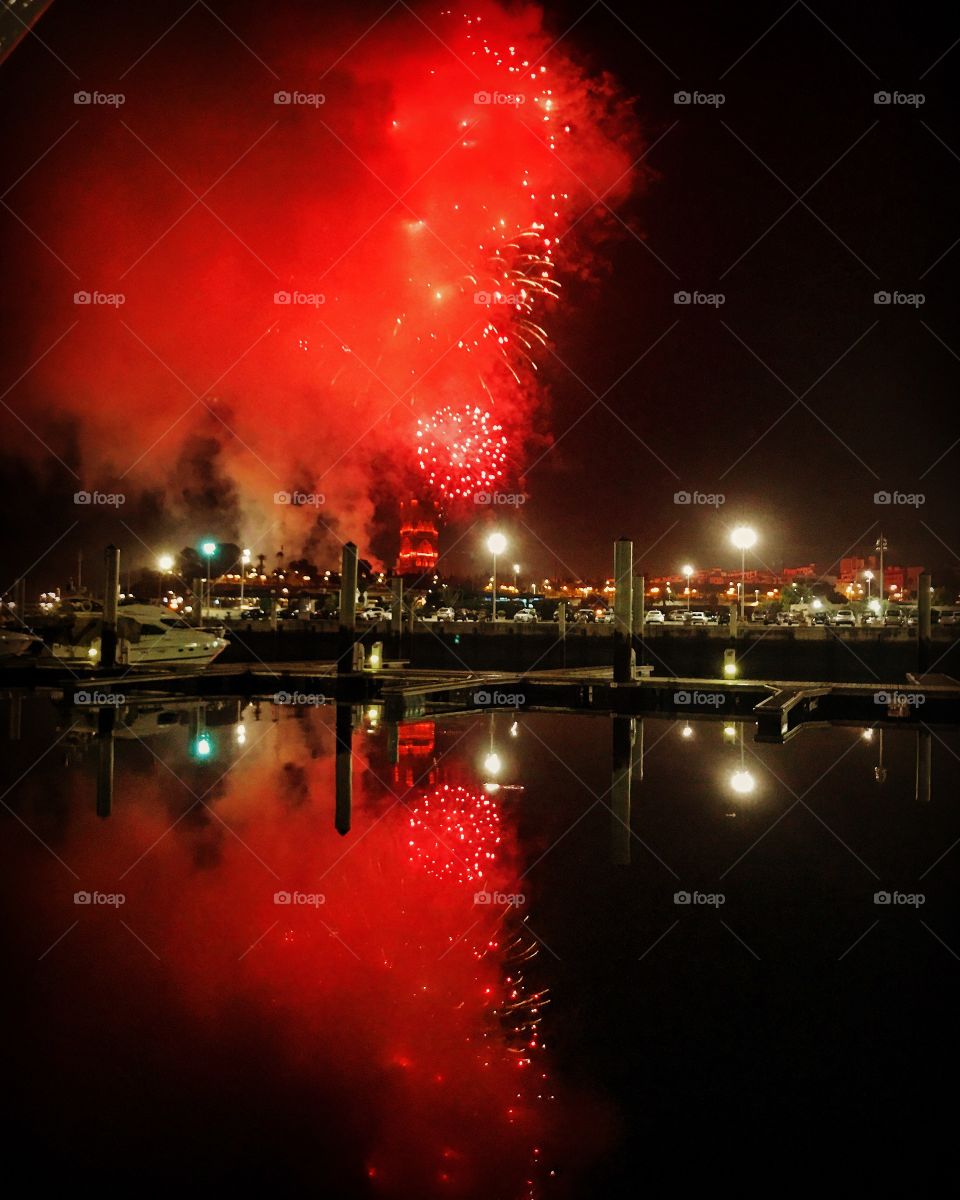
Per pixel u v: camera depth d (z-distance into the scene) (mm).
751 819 11531
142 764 15359
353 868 9242
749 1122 4910
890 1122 4953
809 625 52812
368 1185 4375
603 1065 5465
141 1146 4629
